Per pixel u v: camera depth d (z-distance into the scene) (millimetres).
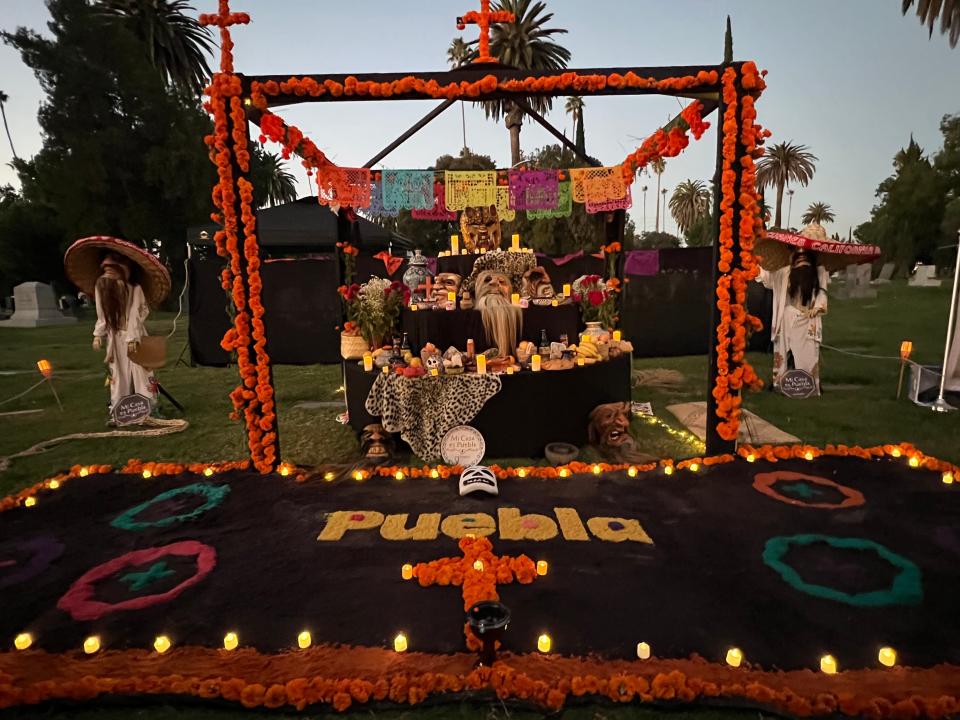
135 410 6223
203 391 8391
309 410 7043
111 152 27953
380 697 2086
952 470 4223
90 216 28172
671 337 11344
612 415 5125
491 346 5707
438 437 5035
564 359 5379
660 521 3551
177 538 3436
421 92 4258
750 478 4223
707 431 4758
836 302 22141
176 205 30156
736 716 2002
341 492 4129
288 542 3355
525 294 6246
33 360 11852
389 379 5105
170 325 20281
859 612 2562
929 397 6543
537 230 25828
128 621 2584
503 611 2252
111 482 4395
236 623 2555
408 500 3959
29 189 30859
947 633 2400
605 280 8258
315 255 14672
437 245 34812
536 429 5148
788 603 2639
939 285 25594
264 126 4512
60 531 3564
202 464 4754
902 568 2938
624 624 2484
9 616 2654
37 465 5008
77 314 25859
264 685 2146
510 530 3445
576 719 1998
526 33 30375
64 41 27188
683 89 4320
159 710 2086
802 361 7289
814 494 3916
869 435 5336
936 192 34781
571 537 3342
